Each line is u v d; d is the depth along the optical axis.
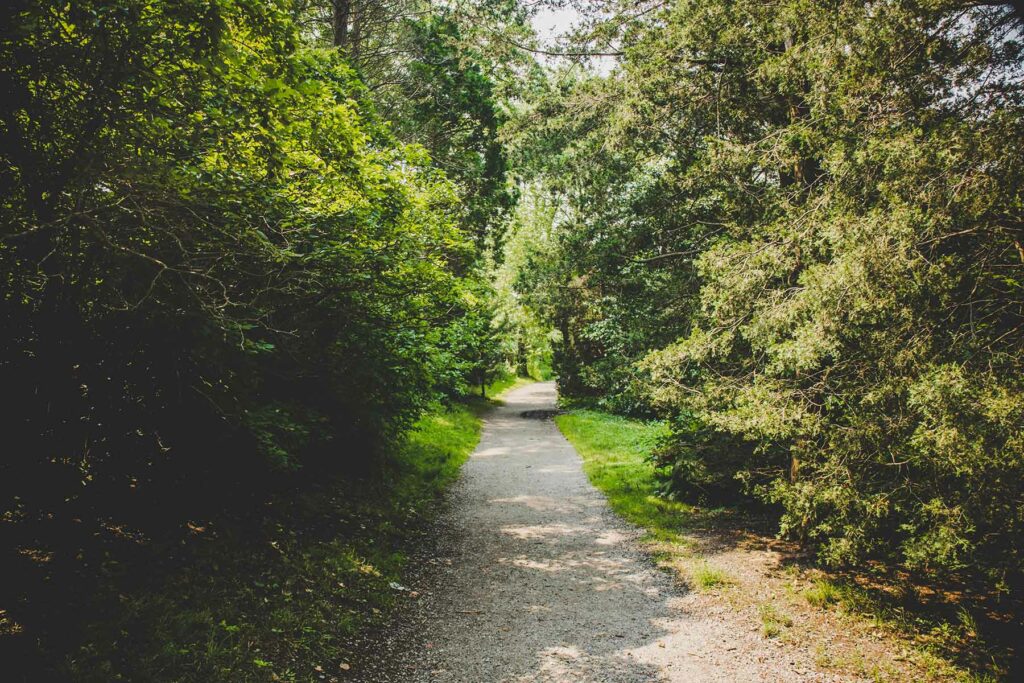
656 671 5.33
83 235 3.72
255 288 4.79
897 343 5.15
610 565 8.08
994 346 4.83
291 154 5.60
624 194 14.20
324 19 14.45
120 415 4.88
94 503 5.21
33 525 4.63
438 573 7.70
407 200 7.79
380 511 9.34
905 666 5.42
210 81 4.41
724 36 7.91
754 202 9.02
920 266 4.85
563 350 28.59
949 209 4.82
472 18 13.31
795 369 5.98
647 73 9.38
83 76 3.83
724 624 6.30
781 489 6.35
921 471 5.50
